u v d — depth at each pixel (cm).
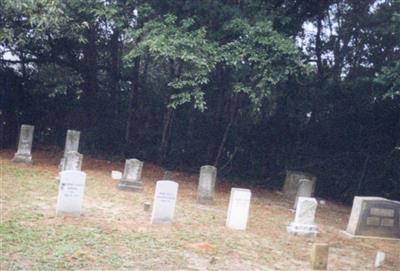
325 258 912
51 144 2156
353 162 2141
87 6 1722
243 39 1656
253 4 1780
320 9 2062
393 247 1271
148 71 2216
